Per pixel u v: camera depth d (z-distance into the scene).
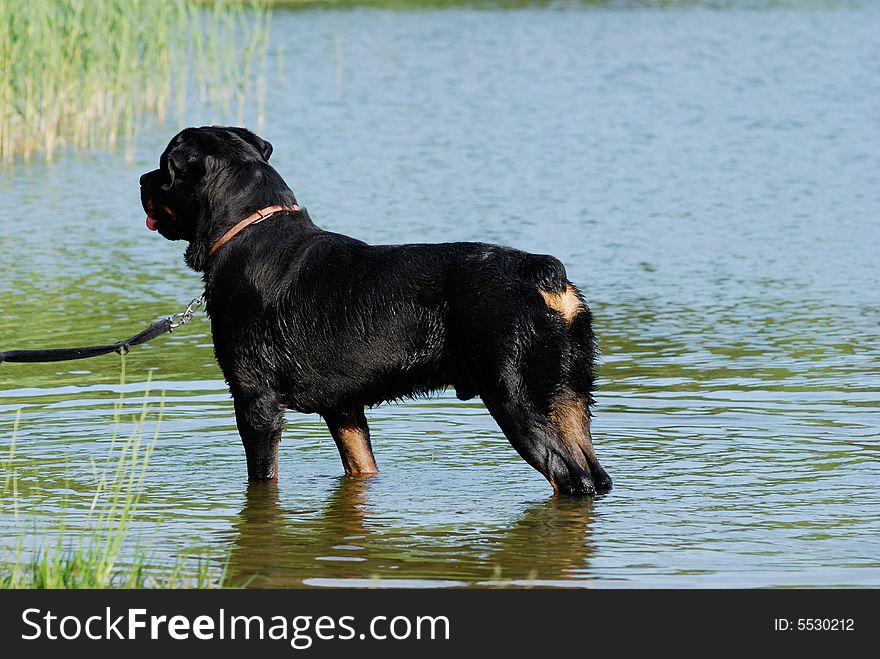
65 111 33.06
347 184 27.89
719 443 12.38
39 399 14.09
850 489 10.93
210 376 15.09
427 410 13.88
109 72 34.28
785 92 41.25
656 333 16.95
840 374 14.80
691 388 14.34
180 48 37.06
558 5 71.25
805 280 19.94
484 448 12.53
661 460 11.87
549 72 46.56
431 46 54.12
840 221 24.19
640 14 66.56
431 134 34.62
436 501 10.88
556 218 24.55
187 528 10.14
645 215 24.86
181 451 12.34
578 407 10.97
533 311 10.56
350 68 47.50
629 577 8.92
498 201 26.11
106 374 15.17
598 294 19.20
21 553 9.25
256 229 11.29
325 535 9.95
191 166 11.38
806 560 9.20
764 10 68.06
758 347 16.12
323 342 10.95
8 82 30.98
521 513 10.47
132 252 22.38
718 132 34.50
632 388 14.38
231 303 11.25
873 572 8.94
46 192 27.70
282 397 11.34
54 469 11.68
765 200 26.19
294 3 71.06
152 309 18.39
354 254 11.08
